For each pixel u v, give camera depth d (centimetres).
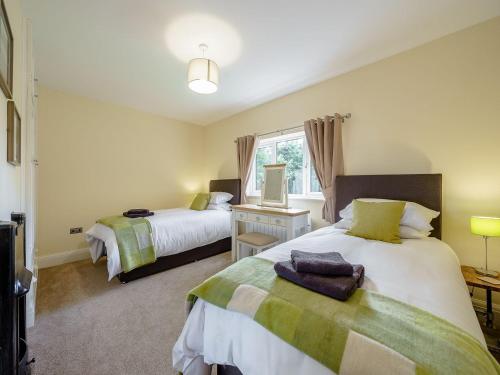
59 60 224
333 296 84
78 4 154
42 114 282
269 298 86
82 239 312
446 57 186
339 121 242
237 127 384
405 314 74
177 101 334
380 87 222
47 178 286
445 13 164
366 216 176
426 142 196
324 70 243
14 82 129
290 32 184
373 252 136
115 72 248
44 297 205
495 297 171
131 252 233
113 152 341
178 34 186
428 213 177
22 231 109
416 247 145
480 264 172
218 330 94
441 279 102
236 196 361
